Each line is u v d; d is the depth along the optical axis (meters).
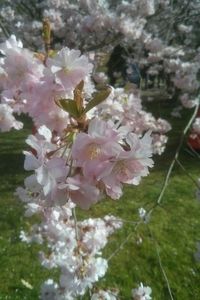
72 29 7.13
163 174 8.36
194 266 4.95
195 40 8.76
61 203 1.04
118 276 4.66
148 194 7.21
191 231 5.87
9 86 1.34
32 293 4.27
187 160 9.12
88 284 2.11
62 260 2.24
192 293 4.53
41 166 1.01
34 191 1.04
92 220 2.48
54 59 1.18
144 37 6.63
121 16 6.03
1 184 7.61
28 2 8.77
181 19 7.52
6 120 1.95
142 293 2.66
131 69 5.71
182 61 6.93
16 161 8.99
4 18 8.36
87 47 6.41
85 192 1.04
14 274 4.59
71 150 1.03
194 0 7.34
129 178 1.03
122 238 5.43
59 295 2.15
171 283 4.65
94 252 2.20
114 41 6.30
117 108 1.96
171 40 8.94
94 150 1.02
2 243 5.21
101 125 1.02
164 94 6.64
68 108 1.08
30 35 7.53
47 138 1.15
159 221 6.12
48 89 1.20
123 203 6.73
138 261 4.98
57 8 7.89
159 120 5.78
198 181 2.94
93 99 1.08
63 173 1.02
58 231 2.39
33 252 4.99
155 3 7.26
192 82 5.84
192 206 6.77
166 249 5.27
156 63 7.38
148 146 1.01
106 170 1.00
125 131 1.03
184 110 11.52
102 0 6.37
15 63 1.28
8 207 6.36
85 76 1.21
